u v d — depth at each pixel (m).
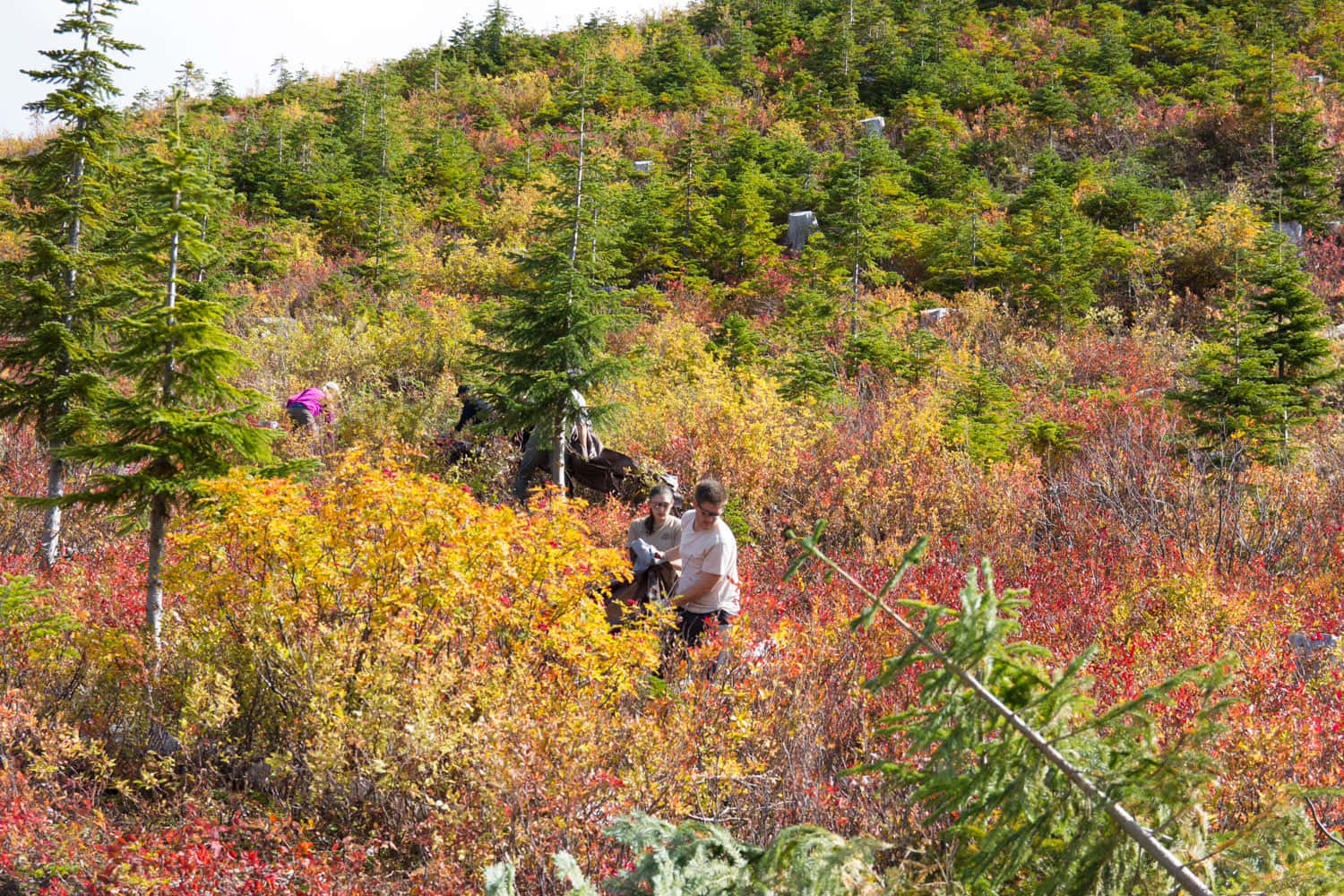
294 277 21.16
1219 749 3.40
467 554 4.17
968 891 1.86
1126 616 5.75
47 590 5.14
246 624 4.09
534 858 3.08
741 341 14.59
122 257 7.60
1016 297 19.59
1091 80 32.47
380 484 4.20
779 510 8.76
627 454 9.06
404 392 13.00
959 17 40.19
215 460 5.13
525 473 8.48
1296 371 10.91
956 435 10.05
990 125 30.86
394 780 3.38
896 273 21.39
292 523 4.23
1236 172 26.34
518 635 4.20
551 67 45.22
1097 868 1.64
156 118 39.25
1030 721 1.73
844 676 4.52
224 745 3.93
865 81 36.53
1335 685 4.68
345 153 32.28
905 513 8.41
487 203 28.92
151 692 4.17
